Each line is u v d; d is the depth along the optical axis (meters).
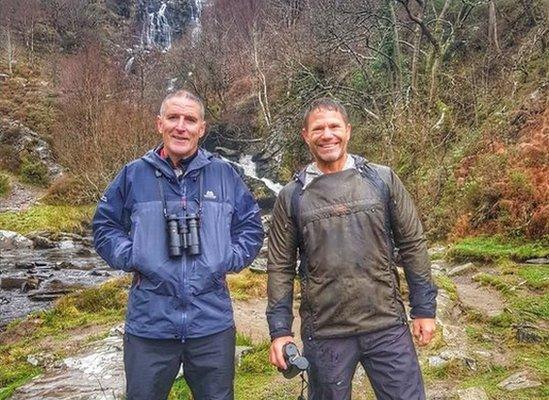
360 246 2.39
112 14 45.47
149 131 21.89
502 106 13.31
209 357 2.55
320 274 2.42
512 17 17.52
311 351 2.48
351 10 19.53
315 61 22.12
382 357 2.43
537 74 13.41
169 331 2.48
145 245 2.51
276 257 2.59
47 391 3.86
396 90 16.56
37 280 11.12
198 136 2.66
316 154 2.49
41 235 18.73
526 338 4.44
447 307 5.27
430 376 3.83
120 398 3.65
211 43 32.31
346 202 2.41
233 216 2.74
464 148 12.12
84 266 13.45
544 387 3.54
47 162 26.45
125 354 2.57
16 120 28.53
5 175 25.00
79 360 4.43
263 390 3.69
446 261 8.31
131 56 39.25
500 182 9.47
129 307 2.58
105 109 22.86
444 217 10.53
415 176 12.15
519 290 6.07
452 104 15.22
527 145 9.76
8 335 6.11
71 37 41.16
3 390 4.05
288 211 2.53
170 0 44.66
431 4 18.64
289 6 29.67
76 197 22.69
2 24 39.78
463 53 18.31
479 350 4.29
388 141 13.32
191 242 2.50
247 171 24.61
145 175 2.61
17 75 34.88
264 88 25.81
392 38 18.23
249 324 5.24
